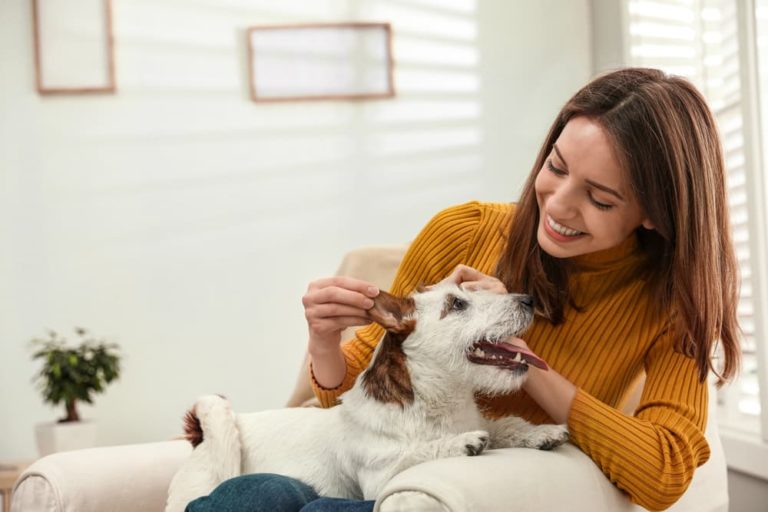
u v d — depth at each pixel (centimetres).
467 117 385
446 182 383
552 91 386
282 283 377
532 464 128
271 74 378
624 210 144
